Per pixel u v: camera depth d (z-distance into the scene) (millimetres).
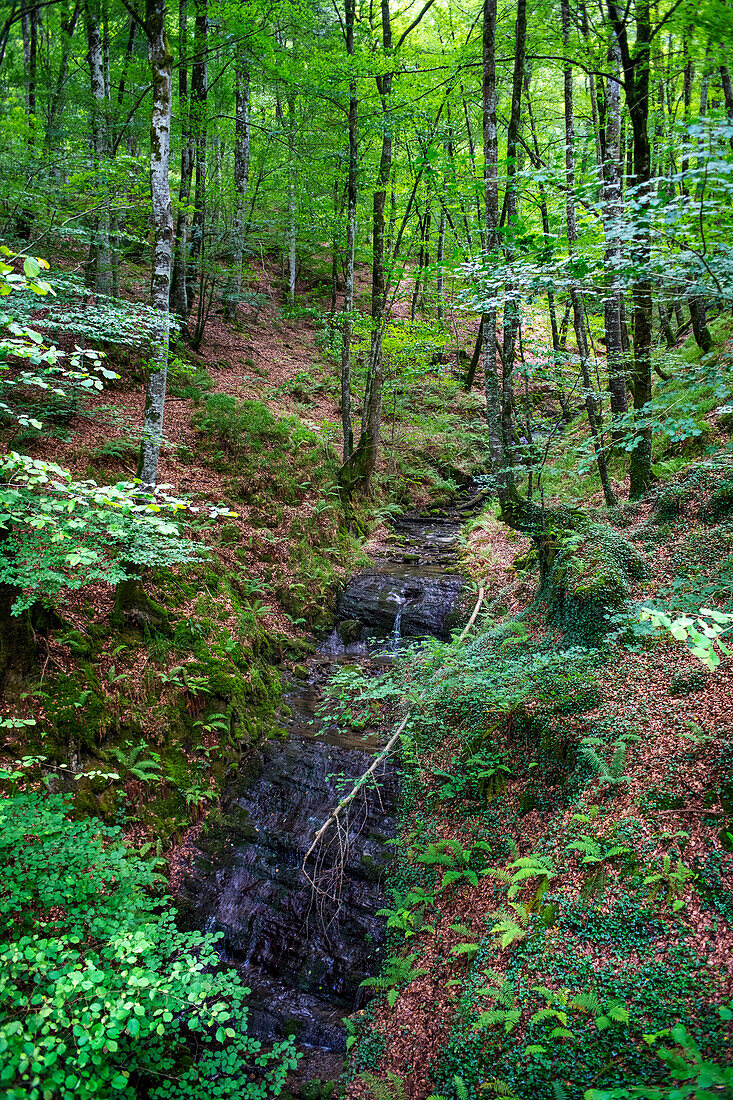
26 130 9992
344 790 8148
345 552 13453
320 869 7191
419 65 14500
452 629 10828
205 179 15664
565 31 10477
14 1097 3381
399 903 6445
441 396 21812
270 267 25484
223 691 8797
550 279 5809
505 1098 4152
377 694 7691
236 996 4484
